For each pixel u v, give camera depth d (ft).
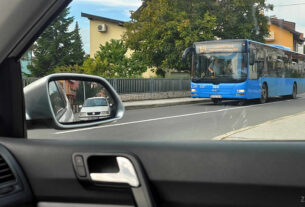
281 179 3.59
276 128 4.96
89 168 4.08
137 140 4.31
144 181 3.93
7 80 4.04
